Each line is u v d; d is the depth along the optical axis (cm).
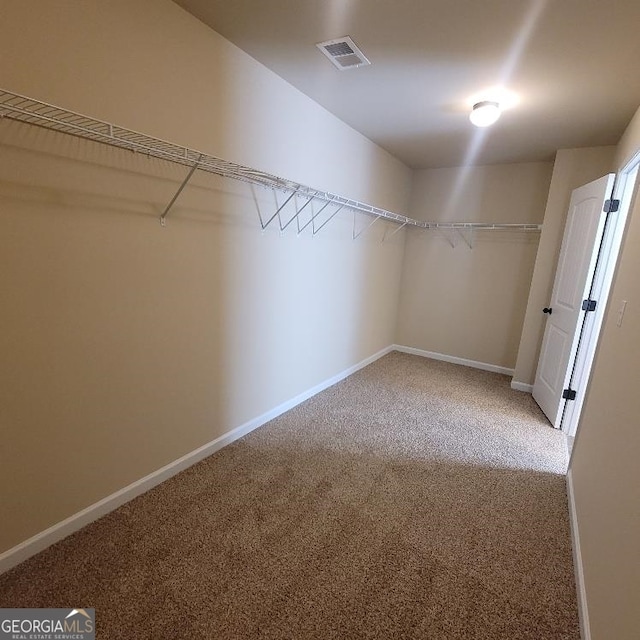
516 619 135
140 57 155
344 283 347
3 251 127
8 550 142
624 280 173
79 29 135
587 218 284
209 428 227
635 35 164
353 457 237
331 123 283
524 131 294
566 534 179
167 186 176
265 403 274
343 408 310
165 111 168
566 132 288
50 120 116
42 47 126
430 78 218
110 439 172
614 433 142
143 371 181
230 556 155
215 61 187
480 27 167
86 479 165
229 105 198
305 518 180
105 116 146
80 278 149
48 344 143
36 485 147
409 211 458
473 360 443
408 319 480
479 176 413
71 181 141
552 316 331
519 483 218
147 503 184
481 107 240
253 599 137
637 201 171
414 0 152
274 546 162
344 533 172
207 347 214
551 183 341
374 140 341
